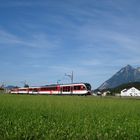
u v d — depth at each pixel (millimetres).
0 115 13164
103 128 9688
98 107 22797
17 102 28453
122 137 8430
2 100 32812
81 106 23719
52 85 91125
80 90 78438
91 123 11055
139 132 9070
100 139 8219
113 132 8984
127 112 17703
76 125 10359
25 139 7949
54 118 12703
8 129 9125
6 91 144875
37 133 8500
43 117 12773
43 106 22422
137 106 25750
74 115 14609
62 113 15867
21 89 112750
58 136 8328
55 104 26266
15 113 14617
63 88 85000
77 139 8180
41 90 96812
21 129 9086
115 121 11945
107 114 15648
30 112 15680
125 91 166250
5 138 7988
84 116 14172
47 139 7980
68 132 8844
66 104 26844
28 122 10672
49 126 9859
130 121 12039
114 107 23359
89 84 79000
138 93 164000
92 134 8664
